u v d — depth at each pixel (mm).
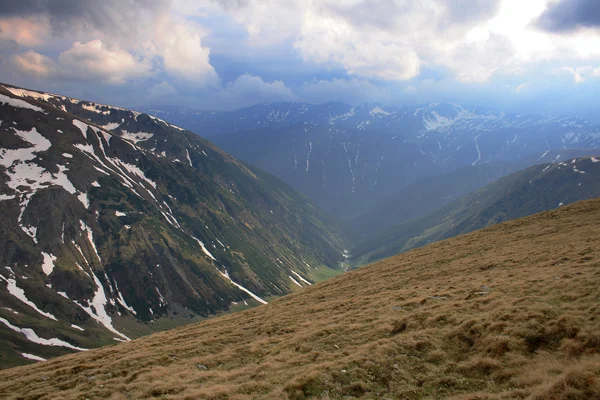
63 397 25047
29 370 37969
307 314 42625
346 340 27984
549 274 33000
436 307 30406
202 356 31578
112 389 24906
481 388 18281
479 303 28734
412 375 20781
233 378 24281
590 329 19781
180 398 21203
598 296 23938
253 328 40062
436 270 53531
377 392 19766
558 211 76812
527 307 24422
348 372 21641
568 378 15391
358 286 57781
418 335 24844
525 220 78250
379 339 26672
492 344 21375
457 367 20406
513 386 17594
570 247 44156
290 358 26188
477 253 59094
